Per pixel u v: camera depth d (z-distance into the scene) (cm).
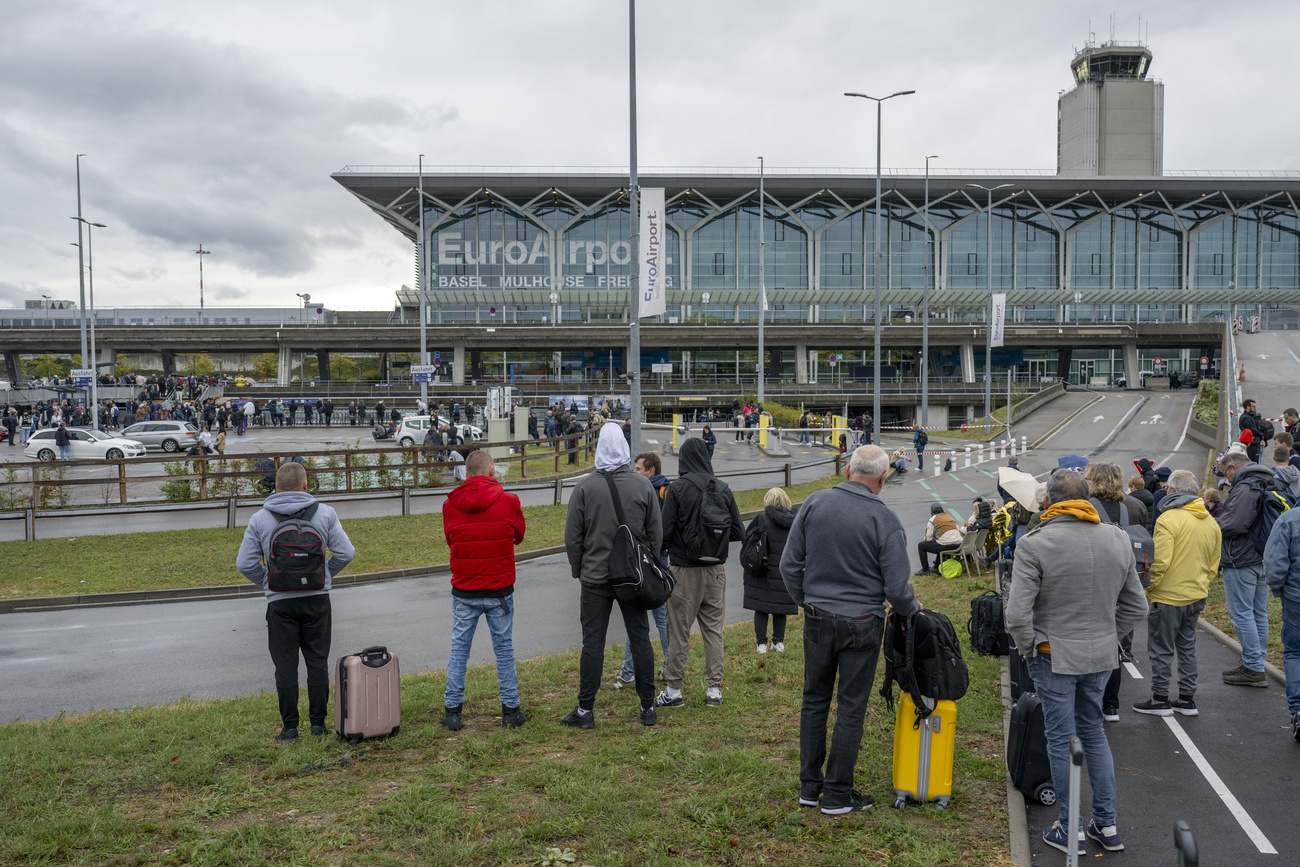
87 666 979
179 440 4269
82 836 459
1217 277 9025
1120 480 675
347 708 612
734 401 7006
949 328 8000
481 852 442
